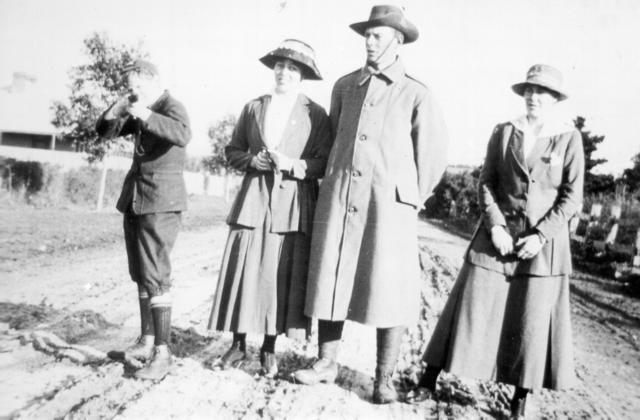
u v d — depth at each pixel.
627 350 6.25
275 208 4.20
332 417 3.61
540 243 3.76
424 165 4.01
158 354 4.08
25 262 8.88
